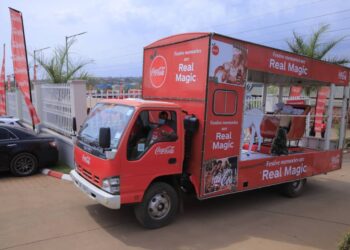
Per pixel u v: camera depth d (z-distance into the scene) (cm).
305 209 665
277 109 816
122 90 1875
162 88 623
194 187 546
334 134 1185
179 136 517
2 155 771
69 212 572
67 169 845
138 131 489
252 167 620
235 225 557
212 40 517
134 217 559
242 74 570
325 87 978
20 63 998
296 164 715
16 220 533
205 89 520
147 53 671
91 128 553
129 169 471
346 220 607
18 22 988
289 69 665
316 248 480
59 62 1589
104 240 472
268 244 487
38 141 820
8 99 1917
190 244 473
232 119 566
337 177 981
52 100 1070
